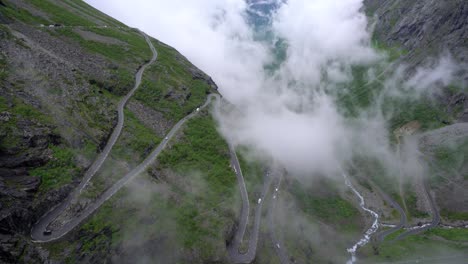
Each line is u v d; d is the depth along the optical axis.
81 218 86.25
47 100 107.38
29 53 119.31
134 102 142.12
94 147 106.12
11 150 85.19
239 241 111.62
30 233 77.88
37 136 92.81
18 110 95.69
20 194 78.62
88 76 137.25
